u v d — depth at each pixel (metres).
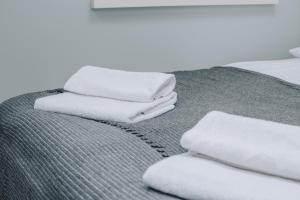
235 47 2.80
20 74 2.09
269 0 2.83
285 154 0.71
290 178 0.71
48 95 1.46
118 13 2.28
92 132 1.04
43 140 1.05
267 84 1.62
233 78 1.73
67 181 0.86
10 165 1.17
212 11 2.63
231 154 0.75
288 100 1.40
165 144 0.98
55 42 2.14
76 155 0.92
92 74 1.43
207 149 0.78
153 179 0.74
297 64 2.07
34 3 2.05
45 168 0.97
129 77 1.37
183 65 2.59
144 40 2.39
